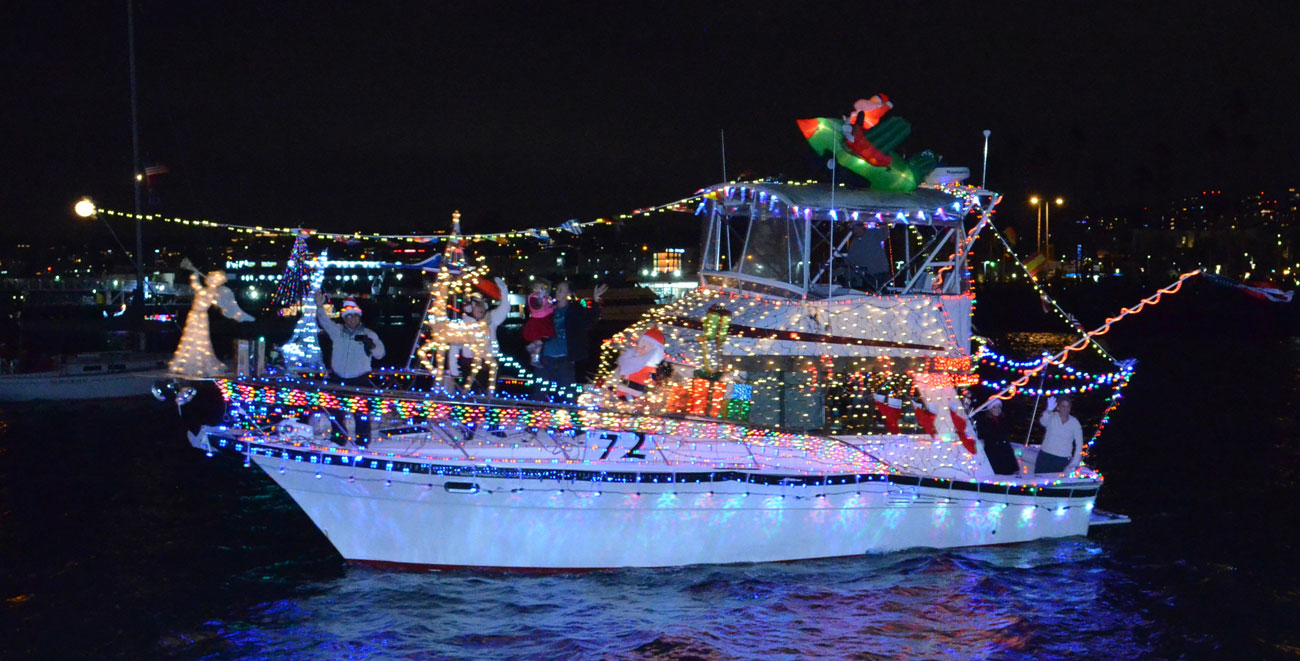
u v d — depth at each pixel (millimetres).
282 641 9617
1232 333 63250
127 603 10695
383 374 11867
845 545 11547
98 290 75688
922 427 11836
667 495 10664
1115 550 12594
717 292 11820
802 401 11453
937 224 11969
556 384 11836
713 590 10680
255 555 12391
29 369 27672
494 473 10398
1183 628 10156
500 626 9828
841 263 12039
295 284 11742
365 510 10641
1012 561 11891
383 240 11875
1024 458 13922
